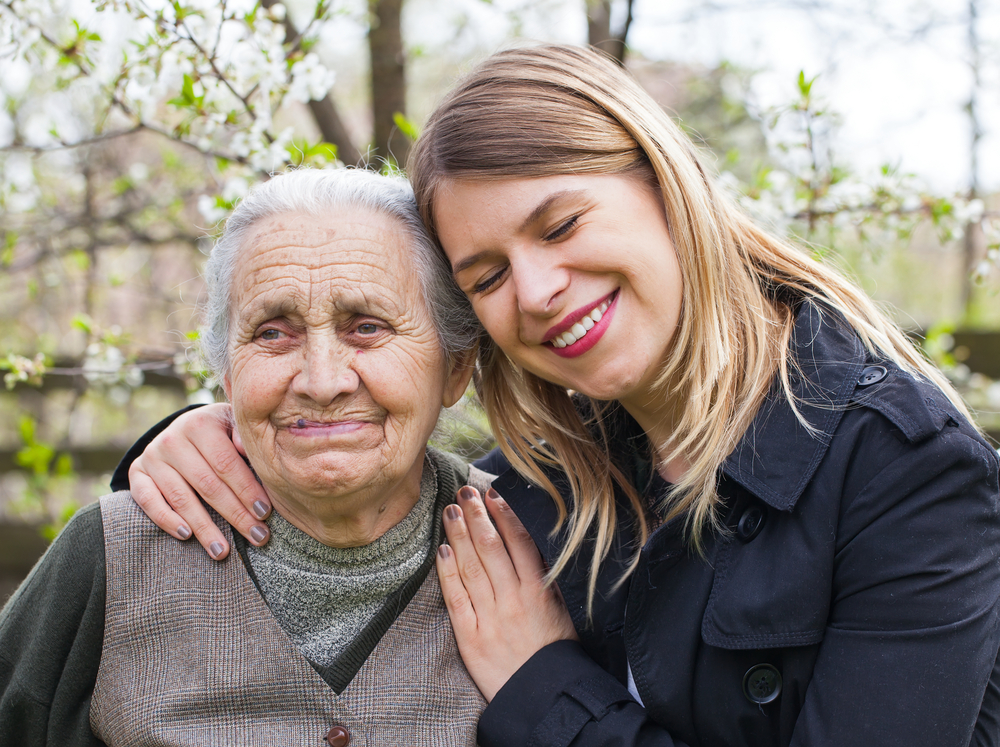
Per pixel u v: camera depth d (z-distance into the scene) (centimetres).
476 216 129
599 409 160
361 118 526
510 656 145
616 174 130
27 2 208
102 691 138
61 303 450
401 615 146
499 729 138
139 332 434
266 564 144
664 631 136
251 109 208
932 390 126
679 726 134
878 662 117
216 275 142
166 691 135
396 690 141
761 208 239
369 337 133
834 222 250
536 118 128
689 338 136
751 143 428
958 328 370
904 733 114
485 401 161
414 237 140
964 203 241
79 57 212
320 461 129
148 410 524
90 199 340
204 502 148
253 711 137
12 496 502
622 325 131
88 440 507
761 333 138
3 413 508
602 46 309
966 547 117
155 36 196
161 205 334
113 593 139
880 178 246
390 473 135
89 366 243
